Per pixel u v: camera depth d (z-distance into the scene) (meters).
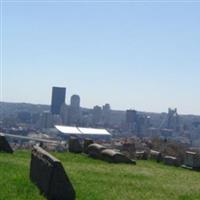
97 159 29.38
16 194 14.34
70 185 14.08
